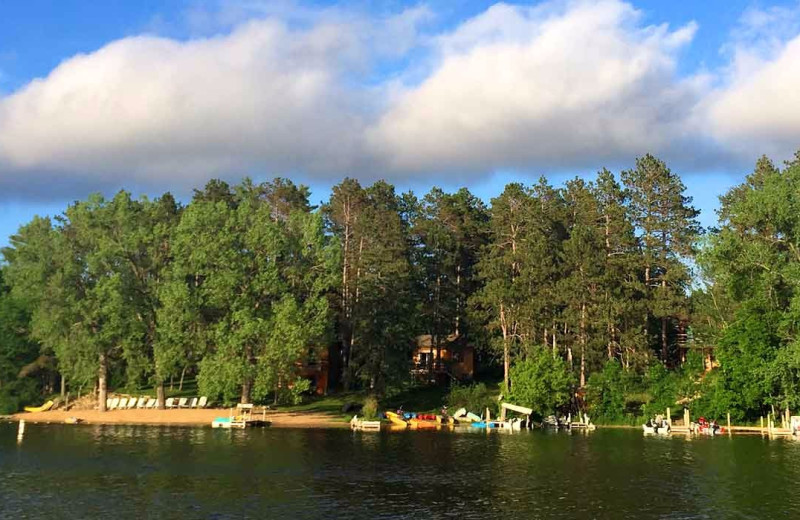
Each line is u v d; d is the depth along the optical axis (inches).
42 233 3661.4
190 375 4525.1
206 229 3444.9
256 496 1610.5
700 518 1446.9
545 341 3762.3
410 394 3951.8
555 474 1920.5
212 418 3378.4
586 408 3481.8
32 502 1531.7
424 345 4547.2
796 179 3034.0
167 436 2721.5
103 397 3595.0
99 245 3479.3
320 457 2192.4
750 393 3034.0
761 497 1632.6
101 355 3563.0
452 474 1910.7
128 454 2209.6
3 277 4124.0
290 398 3378.4
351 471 1942.7
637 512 1491.1
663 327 3949.3
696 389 3267.7
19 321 3870.6
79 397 3860.7
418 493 1659.7
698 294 3705.7
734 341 3127.5
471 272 4576.8
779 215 2888.8
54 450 2289.6
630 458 2226.9
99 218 3521.2
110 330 3408.0
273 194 4404.5
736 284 3127.5
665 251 3986.2
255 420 3208.7
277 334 3211.1
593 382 3467.0
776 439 2795.3
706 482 1808.6
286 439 2659.9
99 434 2783.0
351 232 4276.6
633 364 3565.5
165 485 1722.4
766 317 3061.0
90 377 3454.7
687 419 3129.9
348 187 4313.5
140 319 3538.4
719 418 3147.1
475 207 4916.3
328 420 3393.2
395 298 3745.1
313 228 3548.2
